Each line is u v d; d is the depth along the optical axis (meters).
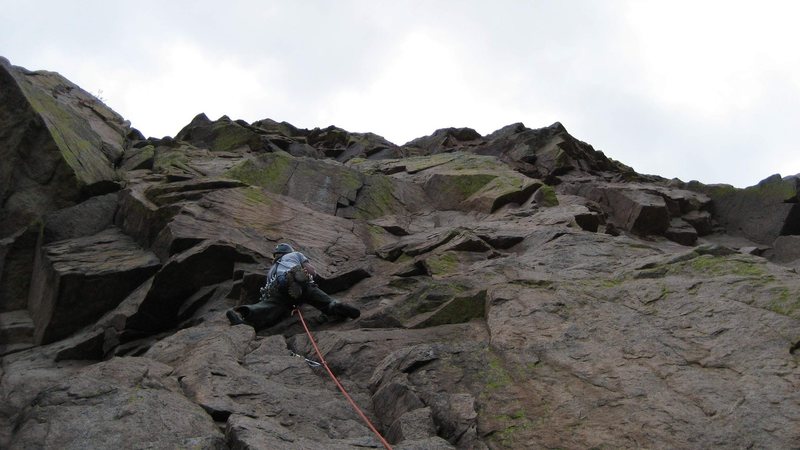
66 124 15.05
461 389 5.80
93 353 9.55
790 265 14.70
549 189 15.20
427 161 19.38
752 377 5.19
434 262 10.05
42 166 12.65
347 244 12.24
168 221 11.46
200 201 11.84
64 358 9.36
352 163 21.16
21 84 14.50
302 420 5.23
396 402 5.64
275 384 5.81
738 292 6.53
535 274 8.28
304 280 8.59
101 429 4.51
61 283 9.95
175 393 5.29
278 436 4.54
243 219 11.76
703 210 18.98
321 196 14.79
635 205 17.05
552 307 7.05
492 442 5.09
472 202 15.59
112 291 10.30
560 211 13.31
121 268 10.39
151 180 14.43
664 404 5.11
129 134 20.23
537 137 22.94
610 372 5.66
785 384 5.01
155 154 17.83
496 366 6.08
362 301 9.09
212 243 10.15
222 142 22.36
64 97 20.48
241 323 7.97
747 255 7.70
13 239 11.63
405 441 4.88
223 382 5.63
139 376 5.50
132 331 9.64
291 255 8.99
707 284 6.86
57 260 10.63
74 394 4.92
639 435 4.83
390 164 19.78
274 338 7.23
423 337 7.23
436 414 5.37
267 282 8.84
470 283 8.35
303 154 23.08
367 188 15.62
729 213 18.86
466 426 5.20
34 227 11.85
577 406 5.30
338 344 7.17
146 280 10.48
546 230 11.02
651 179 22.28
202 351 6.38
